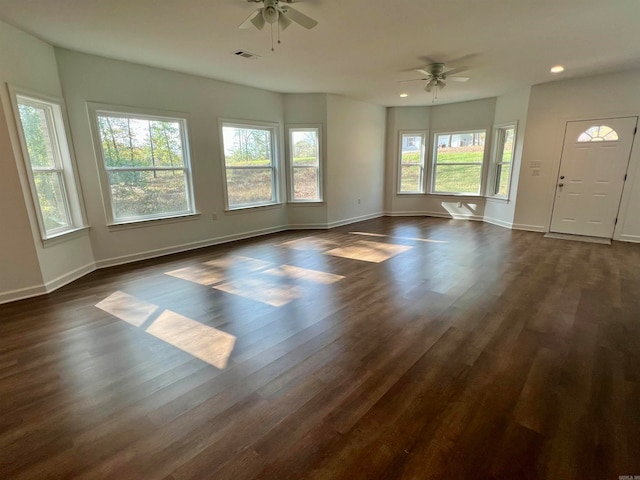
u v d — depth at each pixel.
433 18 3.07
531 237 5.67
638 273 3.81
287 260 4.55
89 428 1.67
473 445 1.54
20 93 3.24
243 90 5.52
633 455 1.47
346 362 2.20
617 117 5.07
